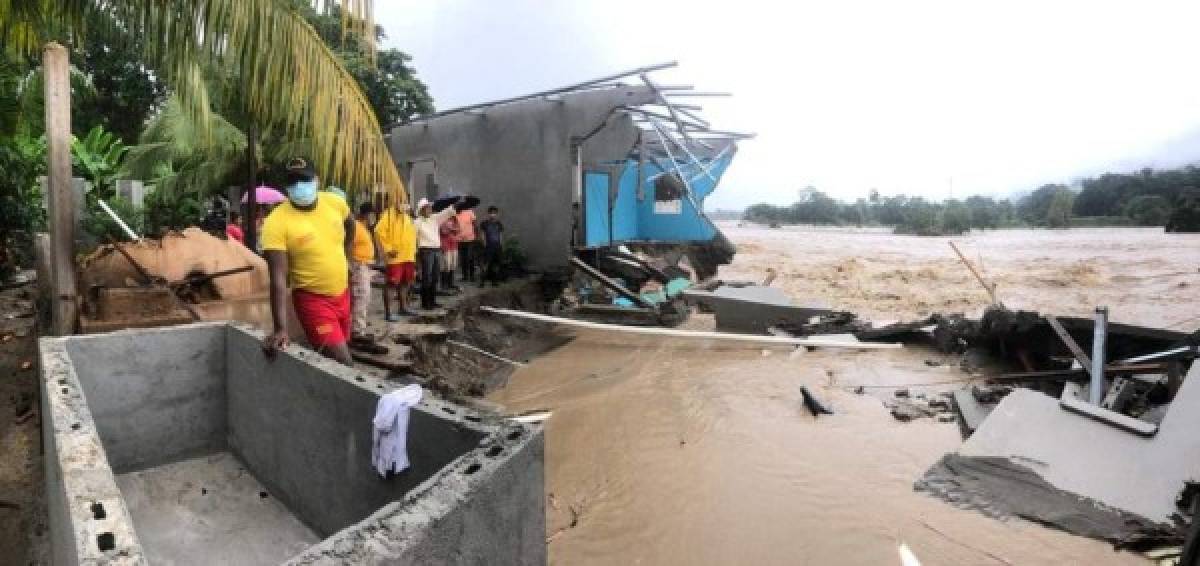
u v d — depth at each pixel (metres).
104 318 6.35
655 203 21.75
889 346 11.11
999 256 29.94
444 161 16.58
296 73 5.19
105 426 4.15
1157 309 15.59
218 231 11.50
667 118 14.52
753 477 6.16
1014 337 9.66
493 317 12.20
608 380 9.41
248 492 4.12
